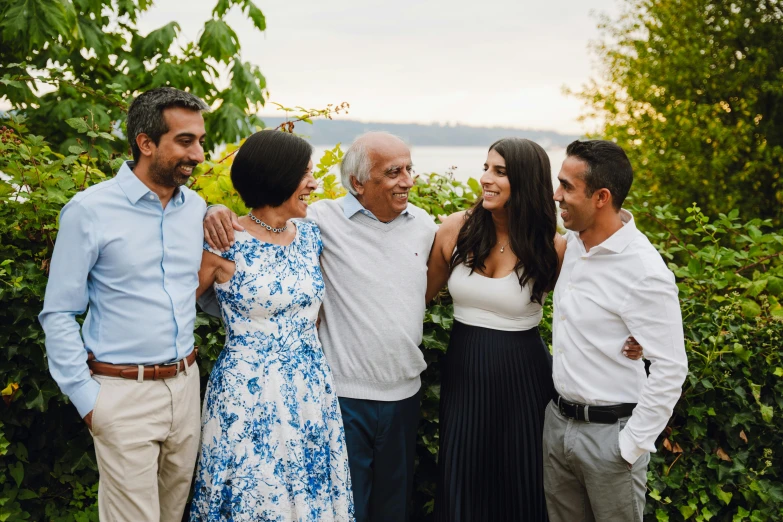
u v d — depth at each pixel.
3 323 2.58
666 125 11.52
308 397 2.35
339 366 2.60
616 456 2.33
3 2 5.31
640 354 2.33
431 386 3.02
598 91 12.50
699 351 3.11
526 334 2.70
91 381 2.14
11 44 5.63
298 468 2.30
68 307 2.14
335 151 3.16
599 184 2.31
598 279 2.37
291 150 2.31
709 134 11.09
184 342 2.27
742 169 11.44
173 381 2.24
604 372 2.37
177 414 2.26
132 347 2.17
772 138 11.33
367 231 2.60
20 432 2.69
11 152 2.69
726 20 11.47
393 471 2.66
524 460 2.65
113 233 2.14
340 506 2.43
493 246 2.66
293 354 2.36
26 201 2.54
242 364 2.31
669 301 2.26
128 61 6.38
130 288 2.17
